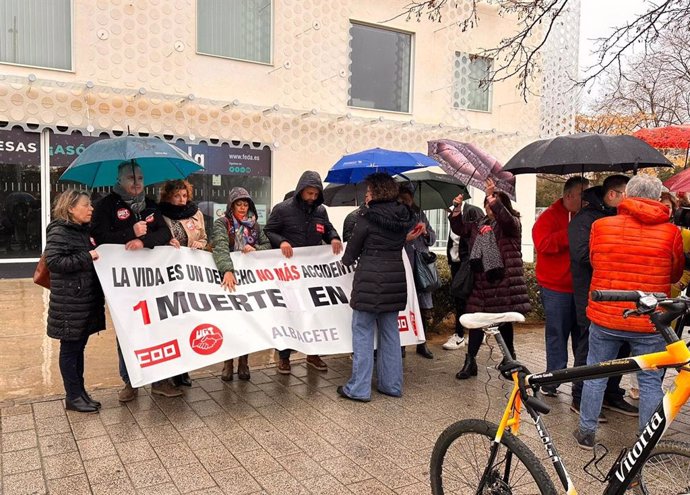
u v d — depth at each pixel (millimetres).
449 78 13203
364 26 12312
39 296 8281
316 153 11758
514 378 2721
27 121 9195
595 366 2482
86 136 9734
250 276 4984
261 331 4777
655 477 2402
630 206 3557
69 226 4031
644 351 3576
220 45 10758
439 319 7031
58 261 3945
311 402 4684
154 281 4488
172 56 10227
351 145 12117
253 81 11039
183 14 10266
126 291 4344
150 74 10078
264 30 11156
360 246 4730
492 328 2840
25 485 3236
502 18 13531
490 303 5141
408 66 12898
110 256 4336
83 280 4125
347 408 4562
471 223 5320
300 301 5105
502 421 2697
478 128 13602
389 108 12789
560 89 13352
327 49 11711
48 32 9422
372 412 4488
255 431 4062
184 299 4578
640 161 4109
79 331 4121
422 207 6863
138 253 4461
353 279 5078
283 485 3314
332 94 11867
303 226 5355
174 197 4777
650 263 3482
